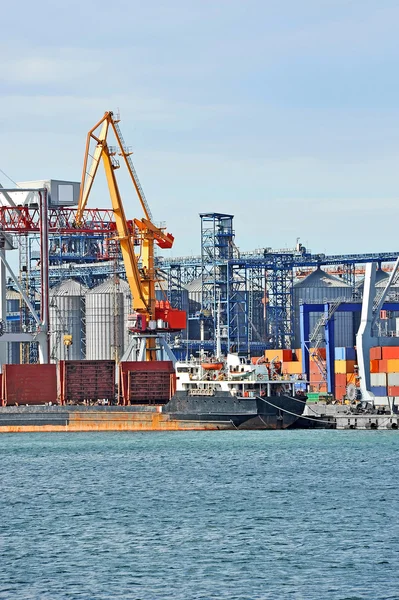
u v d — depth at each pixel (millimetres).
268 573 189875
